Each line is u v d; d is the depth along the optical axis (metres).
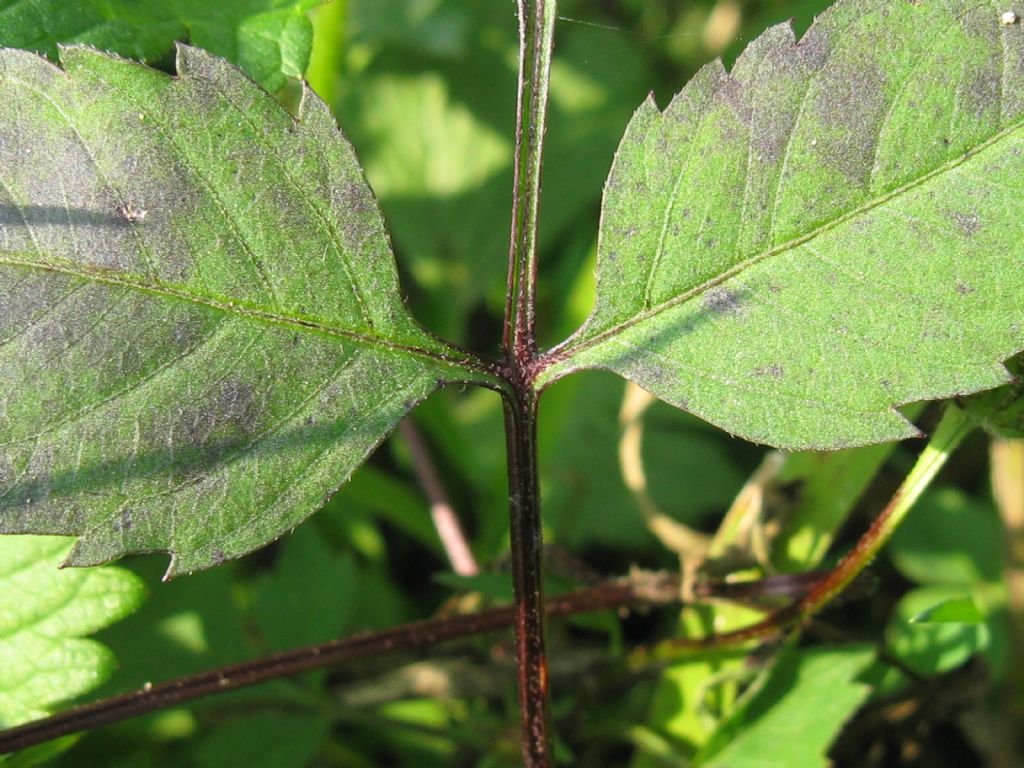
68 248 0.06
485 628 0.09
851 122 0.06
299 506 0.06
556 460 0.13
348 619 0.11
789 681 0.09
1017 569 0.11
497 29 0.15
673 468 0.13
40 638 0.08
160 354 0.06
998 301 0.06
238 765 0.10
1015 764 0.11
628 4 0.15
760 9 0.14
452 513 0.12
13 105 0.06
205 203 0.06
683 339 0.07
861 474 0.09
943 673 0.11
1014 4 0.06
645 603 0.09
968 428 0.08
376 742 0.12
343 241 0.06
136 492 0.06
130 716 0.08
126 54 0.07
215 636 0.11
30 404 0.06
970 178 0.06
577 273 0.14
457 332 0.15
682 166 0.06
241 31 0.08
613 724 0.10
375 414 0.06
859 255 0.06
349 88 0.15
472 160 0.15
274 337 0.06
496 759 0.10
